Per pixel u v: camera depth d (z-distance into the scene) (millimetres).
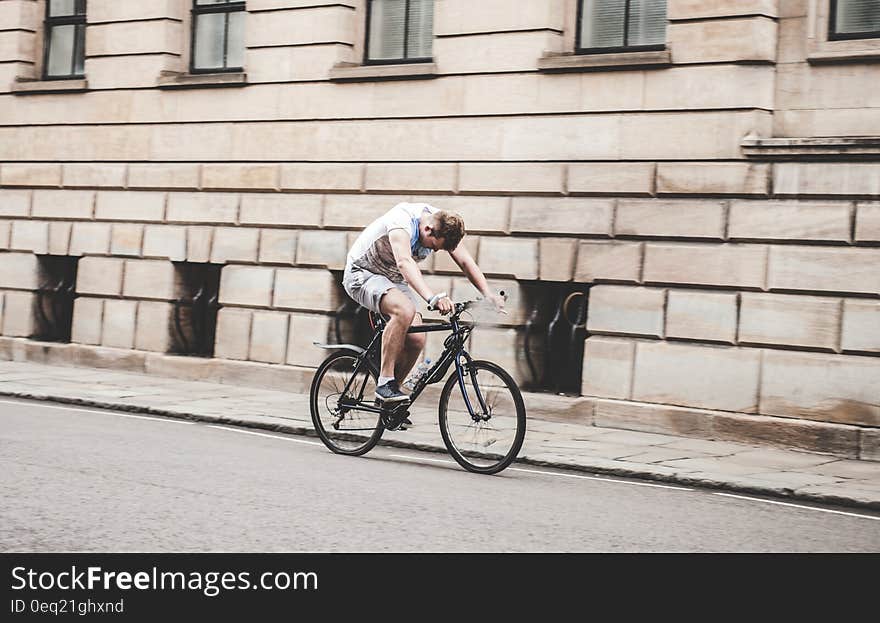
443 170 15922
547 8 15133
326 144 17031
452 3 15852
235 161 17953
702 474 11078
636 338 14344
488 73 15562
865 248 12867
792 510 9750
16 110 20484
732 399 13578
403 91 16312
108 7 19359
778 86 13734
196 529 7793
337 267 16953
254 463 10617
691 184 13984
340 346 11633
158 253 18766
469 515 8609
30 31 20625
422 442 12352
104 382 17234
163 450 11148
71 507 8305
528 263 15133
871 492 10453
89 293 19547
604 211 14594
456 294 15672
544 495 9719
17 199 20453
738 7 13711
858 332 12836
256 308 17750
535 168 15164
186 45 18953
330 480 9852
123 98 19172
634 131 14422
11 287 20500
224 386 17469
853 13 13398
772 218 13391
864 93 13219
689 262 13938
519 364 15352
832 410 12953
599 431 14031
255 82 17734
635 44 14859
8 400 15211
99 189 19484
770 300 13367
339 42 17016
